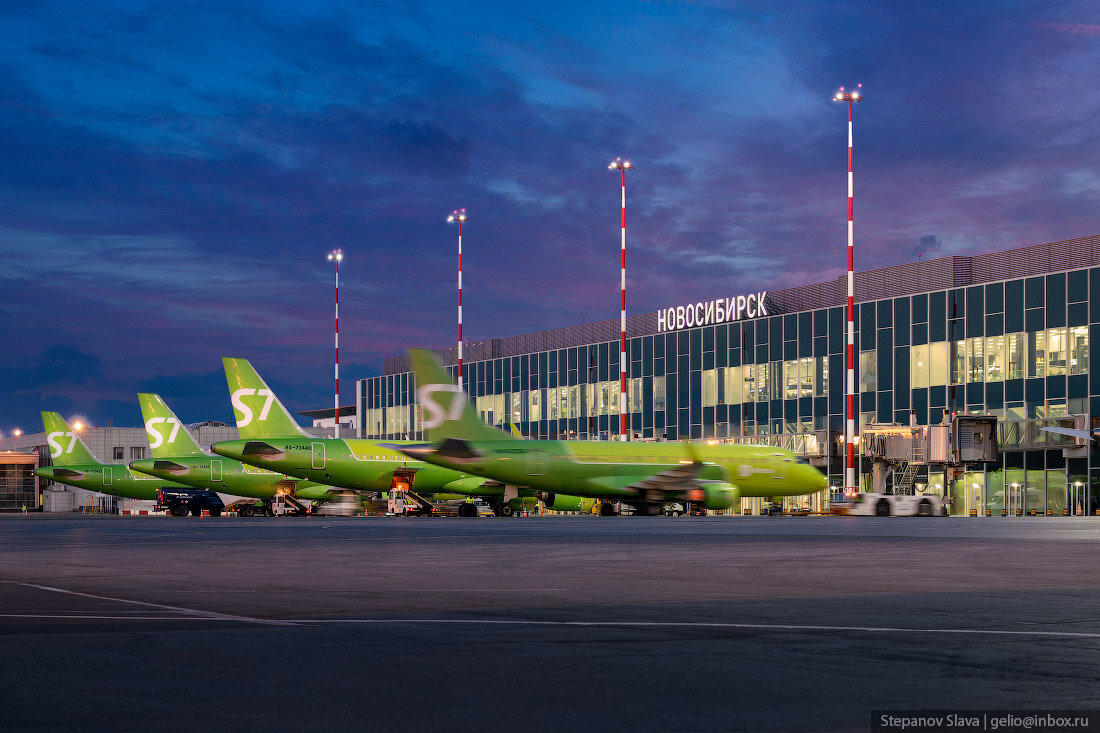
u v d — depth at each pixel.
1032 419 75.12
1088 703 8.07
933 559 24.91
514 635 11.64
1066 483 73.38
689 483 64.12
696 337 98.19
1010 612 13.92
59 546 33.06
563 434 110.81
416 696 8.27
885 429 79.25
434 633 11.80
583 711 7.75
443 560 25.00
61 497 155.38
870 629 12.14
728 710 7.80
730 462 67.25
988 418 74.75
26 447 166.75
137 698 8.19
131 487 92.88
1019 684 8.80
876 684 8.78
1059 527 47.28
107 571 21.80
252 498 90.94
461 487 74.81
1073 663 9.82
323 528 50.09
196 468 83.75
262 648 10.68
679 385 99.50
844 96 74.69
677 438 99.50
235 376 75.00
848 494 74.88
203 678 9.02
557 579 19.33
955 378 79.94
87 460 95.44
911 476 82.06
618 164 88.56
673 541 34.38
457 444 61.25
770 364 91.62
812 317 88.62
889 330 84.19
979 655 10.27
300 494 85.19
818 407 88.00
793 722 7.44
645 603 15.09
